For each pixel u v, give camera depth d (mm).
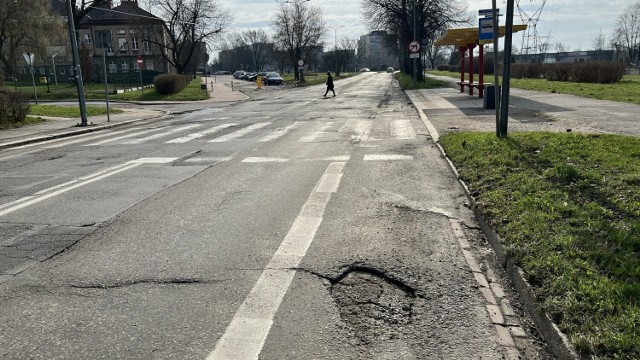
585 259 4039
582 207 5273
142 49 83188
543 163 7527
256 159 10117
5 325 3668
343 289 4113
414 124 15055
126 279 4402
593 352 2877
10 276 4551
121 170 9469
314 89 44156
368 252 4887
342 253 4871
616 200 5387
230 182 8086
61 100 39094
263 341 3348
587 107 16031
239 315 3707
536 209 5363
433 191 7176
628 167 6723
